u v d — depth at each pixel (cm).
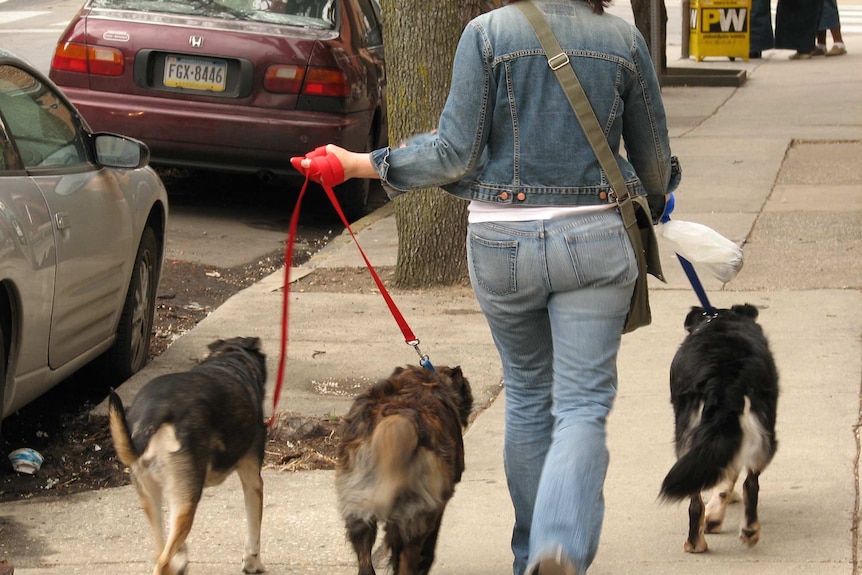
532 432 500
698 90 2273
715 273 552
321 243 1318
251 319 1000
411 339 549
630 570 550
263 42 1255
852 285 1022
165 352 922
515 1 461
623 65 457
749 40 2720
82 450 741
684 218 1285
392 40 1046
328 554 585
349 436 484
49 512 642
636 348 884
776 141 1703
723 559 559
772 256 1127
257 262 1231
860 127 1788
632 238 461
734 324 577
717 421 530
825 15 2744
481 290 474
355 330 965
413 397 504
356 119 1302
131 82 1265
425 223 1074
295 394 818
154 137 1270
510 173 455
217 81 1262
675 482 527
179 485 504
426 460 475
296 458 718
